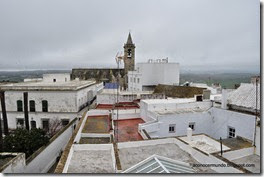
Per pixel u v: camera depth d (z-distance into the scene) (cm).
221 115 2089
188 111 2180
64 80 4525
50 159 1931
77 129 1803
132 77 5272
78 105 3209
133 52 6247
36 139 1795
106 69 7306
